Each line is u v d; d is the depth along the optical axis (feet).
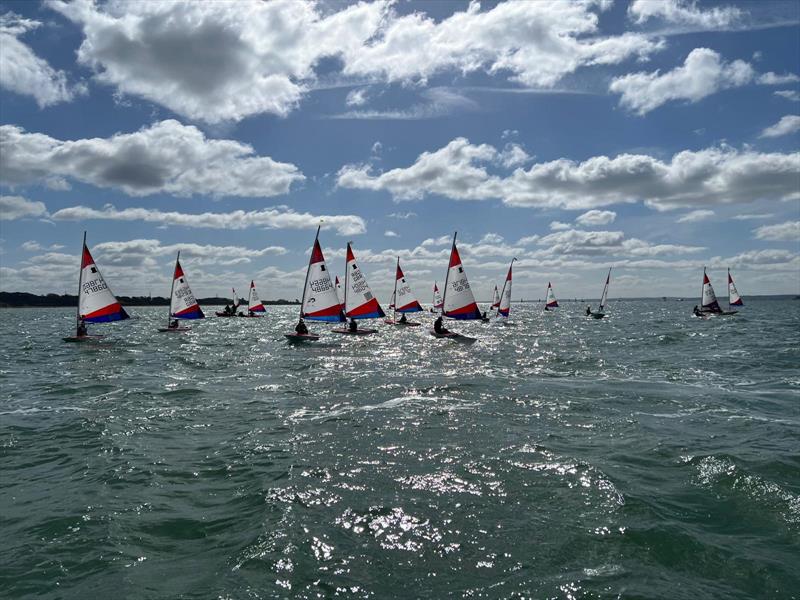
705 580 17.42
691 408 46.50
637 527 21.33
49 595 17.16
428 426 40.04
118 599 16.78
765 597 16.39
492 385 59.93
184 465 31.14
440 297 270.05
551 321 238.89
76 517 23.52
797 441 34.60
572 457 31.37
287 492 26.03
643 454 31.89
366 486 26.89
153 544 20.86
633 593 16.62
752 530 20.98
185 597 16.85
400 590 17.10
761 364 77.10
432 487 26.63
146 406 49.24
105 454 33.60
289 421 42.42
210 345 115.75
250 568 18.56
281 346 111.75
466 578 17.80
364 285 135.74
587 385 59.57
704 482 26.53
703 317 245.86
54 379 67.67
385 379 65.10
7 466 31.48
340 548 20.04
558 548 19.83
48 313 484.74
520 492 25.72
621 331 158.10
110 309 118.52
